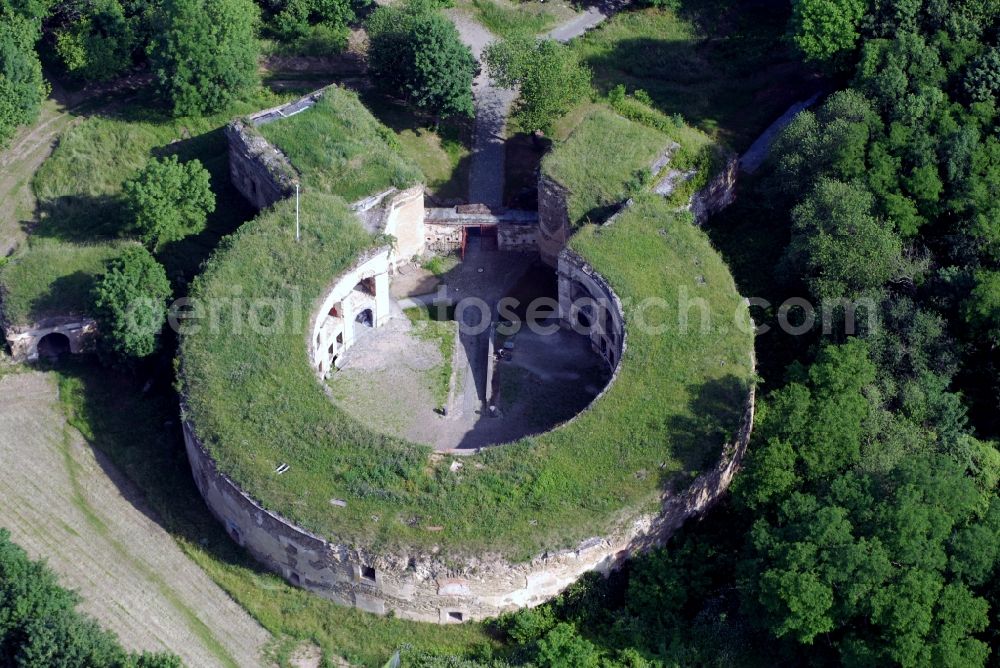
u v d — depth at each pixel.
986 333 104.06
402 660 90.88
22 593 87.88
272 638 92.88
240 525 96.12
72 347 111.62
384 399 108.38
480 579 90.38
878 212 111.62
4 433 105.56
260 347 102.88
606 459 95.62
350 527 91.38
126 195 116.56
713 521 97.25
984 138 115.31
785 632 84.75
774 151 117.12
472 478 94.25
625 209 113.69
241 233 110.62
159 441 105.12
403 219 118.69
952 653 81.62
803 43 122.25
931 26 121.19
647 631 90.56
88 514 99.81
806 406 92.56
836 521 85.00
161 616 93.56
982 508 89.62
